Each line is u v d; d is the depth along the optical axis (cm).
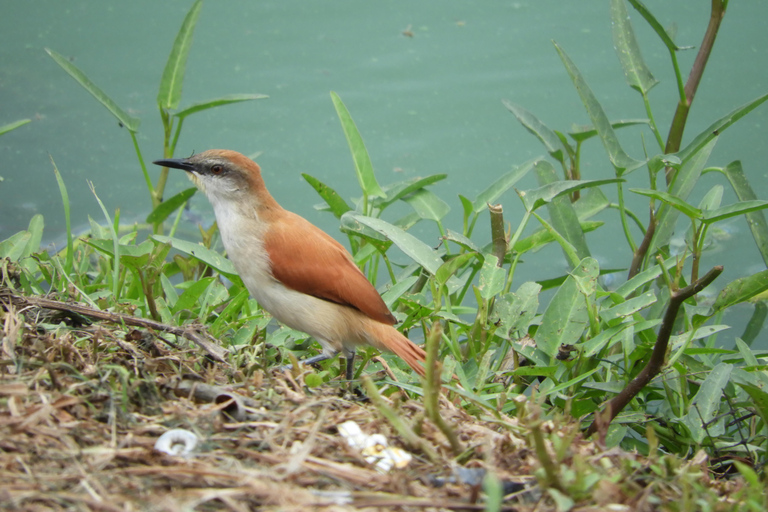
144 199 1510
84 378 691
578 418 902
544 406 926
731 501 651
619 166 1110
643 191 896
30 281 984
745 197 1122
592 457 666
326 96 1688
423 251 963
